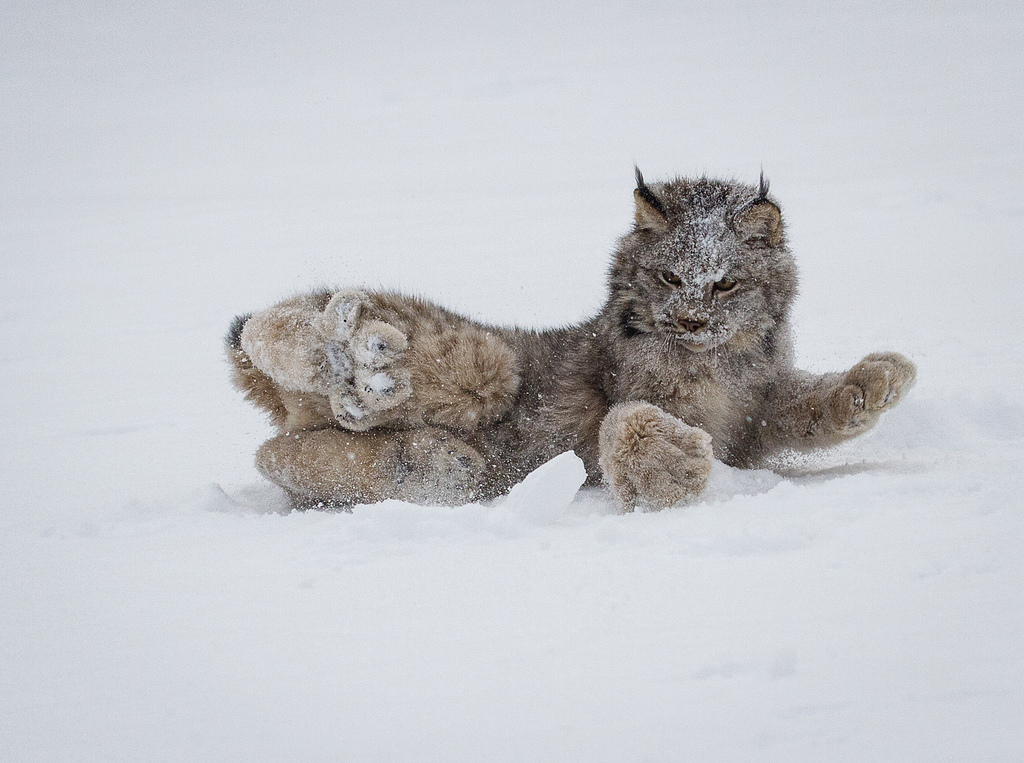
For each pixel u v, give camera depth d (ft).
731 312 30.60
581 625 19.13
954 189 91.76
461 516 25.76
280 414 33.42
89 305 77.92
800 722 15.46
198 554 25.23
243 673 18.21
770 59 216.74
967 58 187.21
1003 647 16.97
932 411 33.96
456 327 32.12
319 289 33.30
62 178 159.63
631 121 159.43
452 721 16.25
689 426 28.58
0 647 19.93
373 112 196.13
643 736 15.46
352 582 22.13
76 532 28.30
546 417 32.73
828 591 19.53
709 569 21.33
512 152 141.90
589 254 79.30
